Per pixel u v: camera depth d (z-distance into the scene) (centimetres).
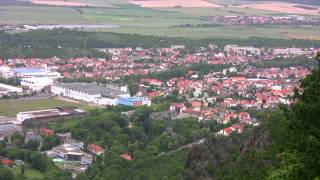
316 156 9038
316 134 9275
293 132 9900
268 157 12631
